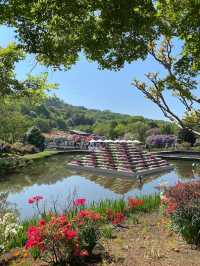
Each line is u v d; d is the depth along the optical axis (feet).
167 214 33.06
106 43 16.22
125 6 14.62
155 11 15.40
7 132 158.81
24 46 16.29
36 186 79.36
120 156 107.55
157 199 39.88
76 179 91.45
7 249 25.14
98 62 17.69
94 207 36.70
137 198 41.29
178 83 17.92
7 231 24.86
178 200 30.14
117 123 315.37
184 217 25.70
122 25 15.16
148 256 22.36
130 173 98.53
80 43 16.43
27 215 46.91
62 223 21.74
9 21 15.87
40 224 21.53
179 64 17.67
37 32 16.03
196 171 62.80
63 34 16.52
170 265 20.75
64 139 248.93
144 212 37.40
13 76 42.22
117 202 39.50
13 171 105.09
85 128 399.65
